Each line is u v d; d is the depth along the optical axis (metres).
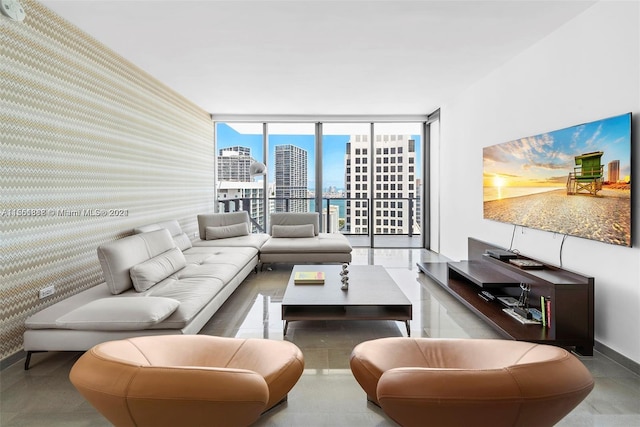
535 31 3.49
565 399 1.33
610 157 2.69
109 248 3.15
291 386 1.94
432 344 2.05
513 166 4.07
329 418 2.08
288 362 1.94
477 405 1.28
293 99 6.27
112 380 1.36
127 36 3.70
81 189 3.51
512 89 4.23
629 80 2.59
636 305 2.54
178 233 5.22
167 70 4.75
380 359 1.95
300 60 4.37
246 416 1.41
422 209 7.79
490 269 4.22
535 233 3.74
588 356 2.80
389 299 3.29
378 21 3.38
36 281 2.95
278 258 5.54
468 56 4.19
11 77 2.72
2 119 2.65
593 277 2.81
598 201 2.81
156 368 1.38
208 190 7.46
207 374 1.36
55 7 3.08
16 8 2.63
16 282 2.77
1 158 2.64
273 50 4.07
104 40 3.79
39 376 2.55
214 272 3.85
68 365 2.71
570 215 3.14
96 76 3.76
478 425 1.33
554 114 3.47
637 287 2.54
